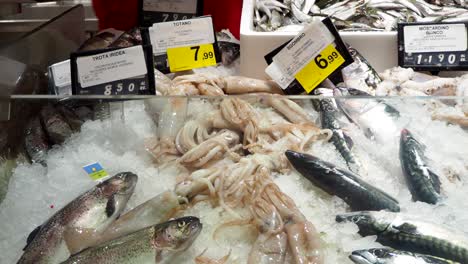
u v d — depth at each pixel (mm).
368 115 1636
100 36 2480
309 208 1396
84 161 1608
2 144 1624
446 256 1233
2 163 1584
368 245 1279
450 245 1242
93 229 1380
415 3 2475
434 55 1972
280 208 1351
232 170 1507
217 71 2248
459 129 1604
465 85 1888
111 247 1290
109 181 1484
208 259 1271
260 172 1475
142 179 1529
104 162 1602
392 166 1512
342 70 2016
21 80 1842
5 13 2148
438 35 1956
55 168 1590
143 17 2457
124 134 1680
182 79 2002
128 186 1475
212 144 1611
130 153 1635
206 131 1674
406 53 2002
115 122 1706
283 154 1558
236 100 1696
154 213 1405
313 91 1866
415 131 1585
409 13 2426
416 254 1236
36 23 2365
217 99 1695
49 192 1516
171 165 1589
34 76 1956
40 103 1683
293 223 1314
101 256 1276
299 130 1631
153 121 1700
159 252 1265
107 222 1396
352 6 2492
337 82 1975
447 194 1401
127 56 1736
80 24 2648
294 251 1252
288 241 1276
